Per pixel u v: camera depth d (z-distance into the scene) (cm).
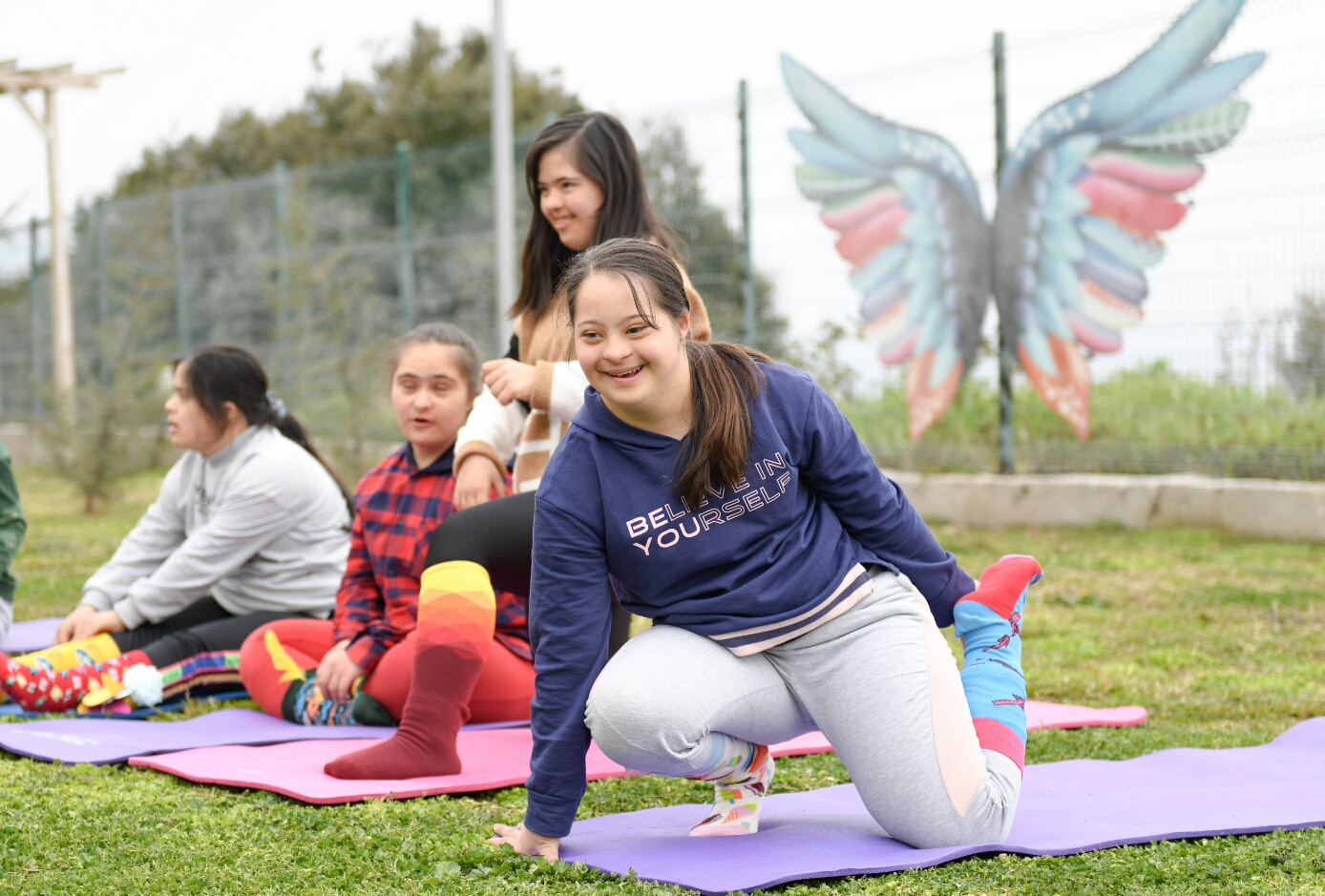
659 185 846
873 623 211
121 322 1115
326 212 1151
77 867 204
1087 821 227
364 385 1005
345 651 334
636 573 209
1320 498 663
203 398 384
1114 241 725
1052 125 739
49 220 1316
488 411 292
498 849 209
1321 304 665
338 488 411
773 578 207
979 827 207
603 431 207
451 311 1036
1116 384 746
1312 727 308
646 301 195
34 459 1416
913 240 788
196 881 196
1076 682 384
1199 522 705
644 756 201
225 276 1249
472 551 272
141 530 407
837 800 252
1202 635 455
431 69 2206
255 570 391
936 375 793
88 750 293
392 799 248
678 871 197
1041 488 755
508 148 850
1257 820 225
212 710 367
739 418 201
